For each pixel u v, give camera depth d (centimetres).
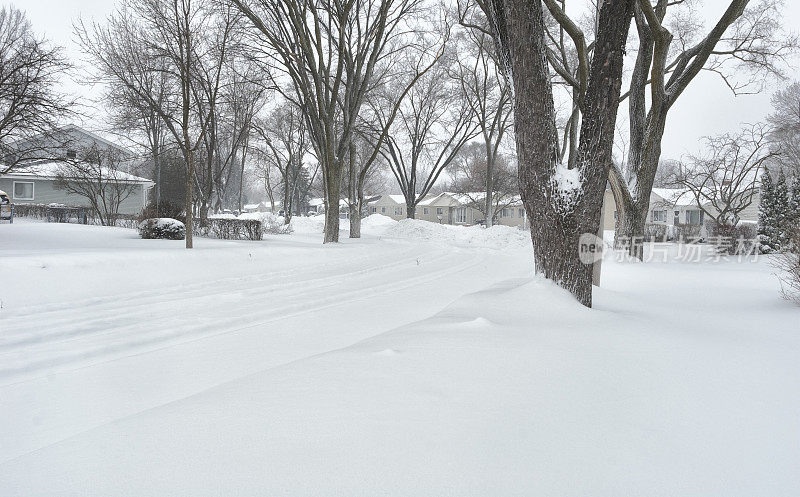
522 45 732
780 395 385
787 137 3450
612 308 780
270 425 301
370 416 312
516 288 766
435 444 276
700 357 487
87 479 247
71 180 3053
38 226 2211
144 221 2269
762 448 296
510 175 5062
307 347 591
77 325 675
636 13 1728
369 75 2378
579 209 736
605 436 300
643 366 445
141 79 2391
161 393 434
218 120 2942
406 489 233
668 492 243
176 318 736
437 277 1319
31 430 359
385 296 988
